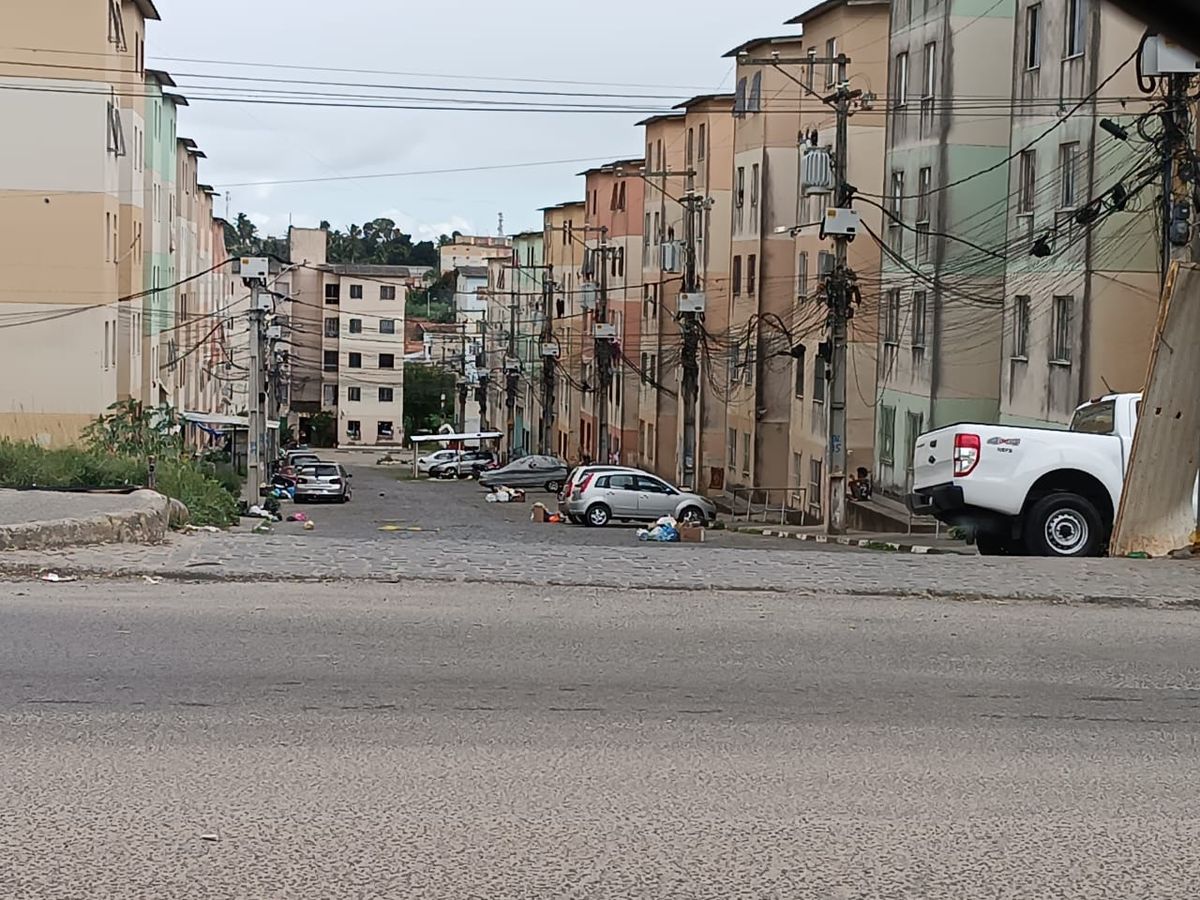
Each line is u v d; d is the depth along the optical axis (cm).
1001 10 3612
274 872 556
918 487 1814
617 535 3306
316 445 11312
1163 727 818
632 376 7169
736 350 5341
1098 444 1700
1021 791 689
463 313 13525
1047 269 3109
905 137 3897
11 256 4238
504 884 549
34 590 1139
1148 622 1141
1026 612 1173
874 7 4309
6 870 551
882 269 4122
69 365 4281
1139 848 609
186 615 1053
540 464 6812
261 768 693
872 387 4388
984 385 3659
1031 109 3225
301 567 1281
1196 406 1579
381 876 554
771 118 4944
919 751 755
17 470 2766
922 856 593
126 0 4812
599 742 755
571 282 9131
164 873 552
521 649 975
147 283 5419
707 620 1099
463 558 1404
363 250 19425
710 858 584
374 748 732
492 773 695
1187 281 1573
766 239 4975
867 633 1065
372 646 970
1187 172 2047
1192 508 1595
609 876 561
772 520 4581
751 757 735
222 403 9188
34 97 4225
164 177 5844
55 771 679
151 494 1628
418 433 11544
